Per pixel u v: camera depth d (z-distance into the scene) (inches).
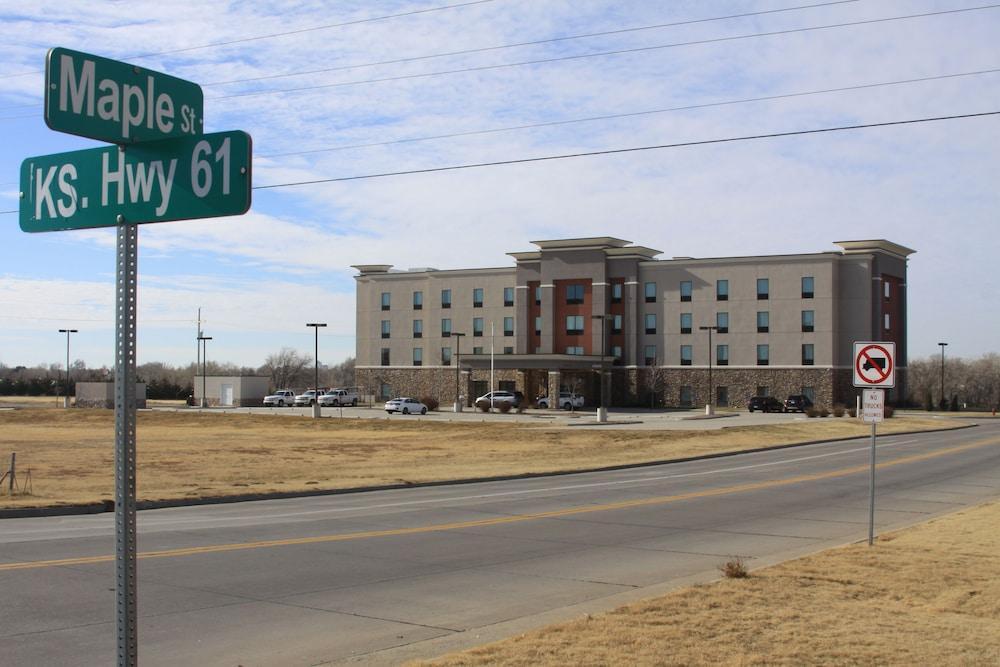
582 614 363.6
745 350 3344.0
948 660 271.7
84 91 140.9
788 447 1774.1
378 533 614.9
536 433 2028.8
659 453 1533.0
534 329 3666.3
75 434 2005.4
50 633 327.6
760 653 278.1
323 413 2999.5
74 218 153.4
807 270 3265.3
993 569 430.3
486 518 709.3
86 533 589.6
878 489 977.5
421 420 2536.9
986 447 1744.6
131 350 140.1
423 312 3929.6
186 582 431.8
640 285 3526.1
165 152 143.9
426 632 339.6
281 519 691.4
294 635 333.4
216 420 2571.4
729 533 632.4
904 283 3577.8
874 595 369.4
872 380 537.0
